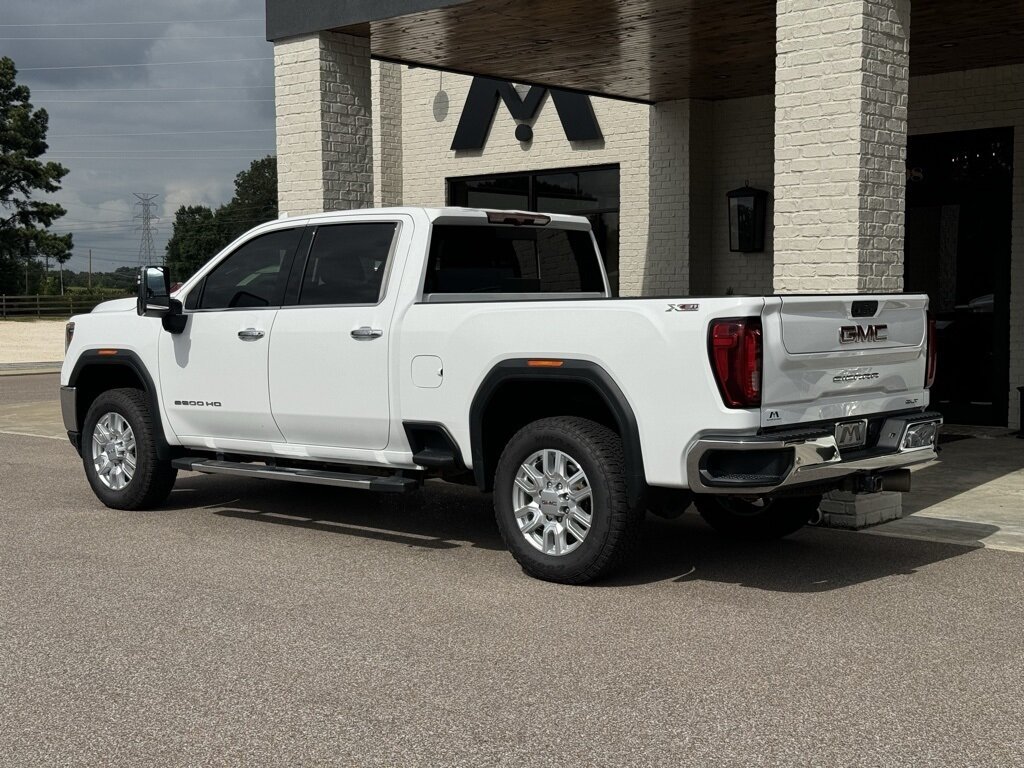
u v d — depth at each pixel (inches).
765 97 563.5
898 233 321.4
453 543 293.7
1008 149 492.1
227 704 177.8
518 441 253.3
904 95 320.5
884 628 217.0
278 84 448.1
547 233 317.7
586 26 428.1
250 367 304.8
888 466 249.8
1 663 198.1
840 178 311.3
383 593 243.1
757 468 226.4
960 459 416.2
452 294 287.9
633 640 209.6
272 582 252.5
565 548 248.7
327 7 427.2
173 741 163.5
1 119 2576.3
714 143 581.6
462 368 262.5
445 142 691.4
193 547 288.4
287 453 304.2
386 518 328.5
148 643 208.7
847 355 242.4
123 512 337.1
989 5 388.8
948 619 223.0
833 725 168.1
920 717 171.3
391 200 712.4
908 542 292.8
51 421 587.5
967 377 512.7
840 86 309.9
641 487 238.2
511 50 469.4
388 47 462.9
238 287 313.7
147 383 329.7
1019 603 234.7
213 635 213.3
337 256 295.0
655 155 585.9
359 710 174.9
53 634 214.4
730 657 199.6
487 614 226.8
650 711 173.9
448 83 686.5
